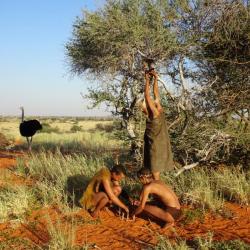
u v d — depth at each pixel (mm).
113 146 17406
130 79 11109
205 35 10242
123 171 7816
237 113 9914
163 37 9875
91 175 10086
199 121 9586
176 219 7309
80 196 8734
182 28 10445
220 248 5848
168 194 7164
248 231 6734
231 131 9430
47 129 36094
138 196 8578
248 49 10078
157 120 7594
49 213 7934
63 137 24688
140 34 9844
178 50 10180
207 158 9688
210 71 10633
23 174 11695
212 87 10156
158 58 10484
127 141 10648
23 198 8375
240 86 9984
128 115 10938
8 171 12156
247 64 10023
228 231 6758
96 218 7590
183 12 10297
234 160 10078
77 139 22578
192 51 10352
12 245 6465
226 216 7465
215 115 9719
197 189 8289
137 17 9914
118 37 10102
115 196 7559
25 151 18938
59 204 8156
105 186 7590
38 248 6262
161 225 7184
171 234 6738
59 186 9320
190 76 10852
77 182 9648
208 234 6500
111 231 6957
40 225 7336
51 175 10539
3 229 7238
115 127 11188
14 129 43438
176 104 9805
